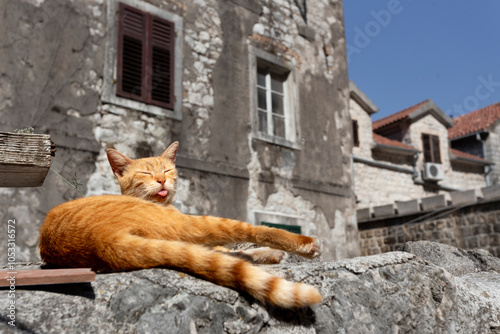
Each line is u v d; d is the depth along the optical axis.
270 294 1.46
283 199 8.35
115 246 1.51
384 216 11.04
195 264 1.49
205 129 7.38
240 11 8.47
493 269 3.61
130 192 2.37
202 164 7.14
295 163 8.79
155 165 2.48
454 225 9.65
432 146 16.64
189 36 7.49
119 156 2.46
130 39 6.69
